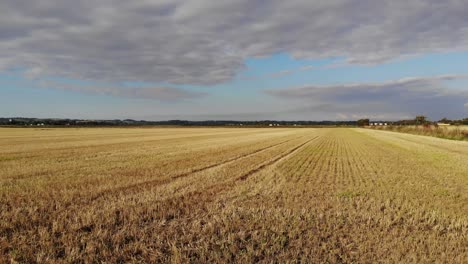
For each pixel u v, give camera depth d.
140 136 53.69
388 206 9.86
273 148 30.69
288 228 7.79
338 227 7.93
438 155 25.09
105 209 8.98
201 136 54.81
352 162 20.73
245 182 13.38
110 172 15.43
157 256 6.22
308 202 10.34
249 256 6.20
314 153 26.55
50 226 7.76
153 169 16.42
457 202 10.58
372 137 54.53
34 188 11.69
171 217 8.66
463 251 6.54
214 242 6.91
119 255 6.18
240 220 8.34
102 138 46.50
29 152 25.05
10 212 8.72
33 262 5.88
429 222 8.38
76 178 13.76
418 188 12.67
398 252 6.42
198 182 13.20
